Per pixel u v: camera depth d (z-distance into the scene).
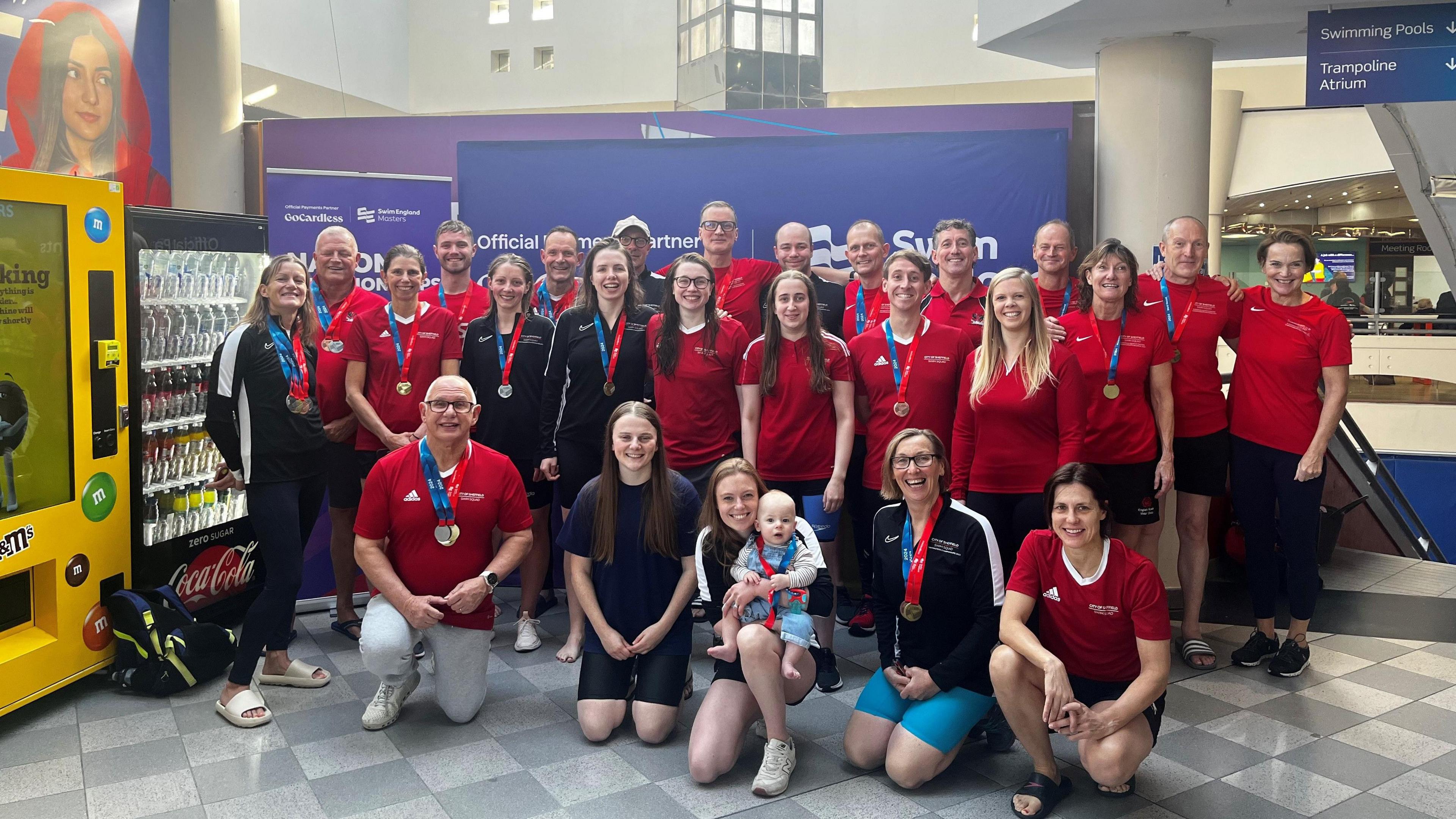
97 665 3.71
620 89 19.03
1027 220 5.23
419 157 5.92
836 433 3.98
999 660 2.73
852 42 17.41
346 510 4.36
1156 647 2.67
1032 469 3.53
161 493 4.14
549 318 4.79
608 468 3.30
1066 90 16.23
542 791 2.87
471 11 19.44
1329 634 4.38
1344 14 4.61
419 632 3.38
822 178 5.34
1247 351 3.95
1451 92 4.59
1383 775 2.97
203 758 3.11
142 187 5.61
